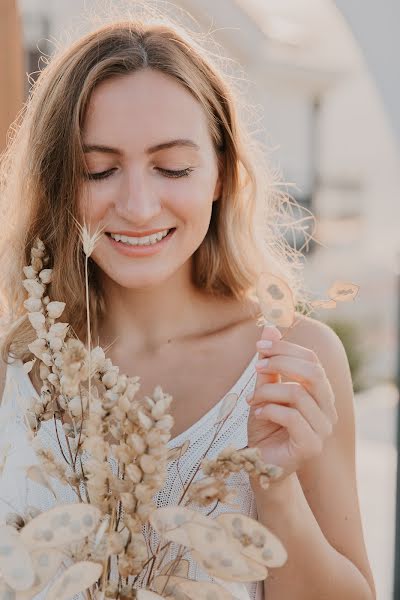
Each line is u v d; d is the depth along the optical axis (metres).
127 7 1.84
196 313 1.62
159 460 0.91
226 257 1.61
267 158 1.95
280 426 1.16
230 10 12.75
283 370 1.13
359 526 1.52
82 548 0.96
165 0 1.86
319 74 15.35
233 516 0.93
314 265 13.84
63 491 1.47
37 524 0.92
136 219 1.30
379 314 10.86
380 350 8.72
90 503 1.01
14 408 1.50
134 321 1.60
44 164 1.50
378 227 17.72
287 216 1.96
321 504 1.50
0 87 2.73
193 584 0.98
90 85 1.31
